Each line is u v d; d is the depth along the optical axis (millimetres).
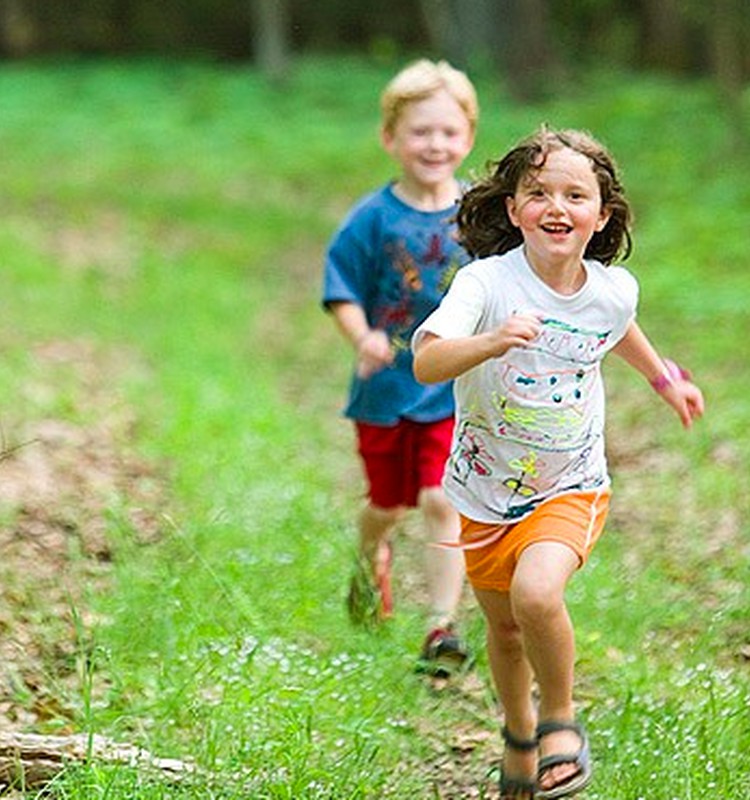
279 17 64375
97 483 13562
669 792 7383
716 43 38688
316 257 31875
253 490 13500
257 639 8711
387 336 10023
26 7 66625
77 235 32469
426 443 9938
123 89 55500
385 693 8594
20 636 9281
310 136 46188
